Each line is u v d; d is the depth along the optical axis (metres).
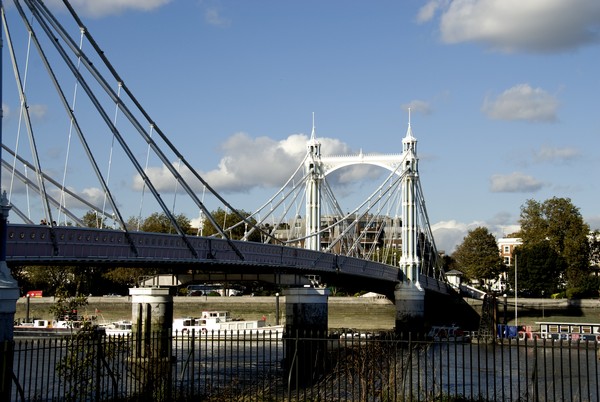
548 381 66.31
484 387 59.47
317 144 136.88
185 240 72.50
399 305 134.62
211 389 43.19
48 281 145.75
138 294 84.00
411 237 136.25
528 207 164.50
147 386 39.69
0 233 39.47
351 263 113.50
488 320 121.75
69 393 38.09
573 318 135.62
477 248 176.00
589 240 163.25
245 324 116.00
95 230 60.12
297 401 39.19
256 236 173.00
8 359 33.09
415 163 137.62
